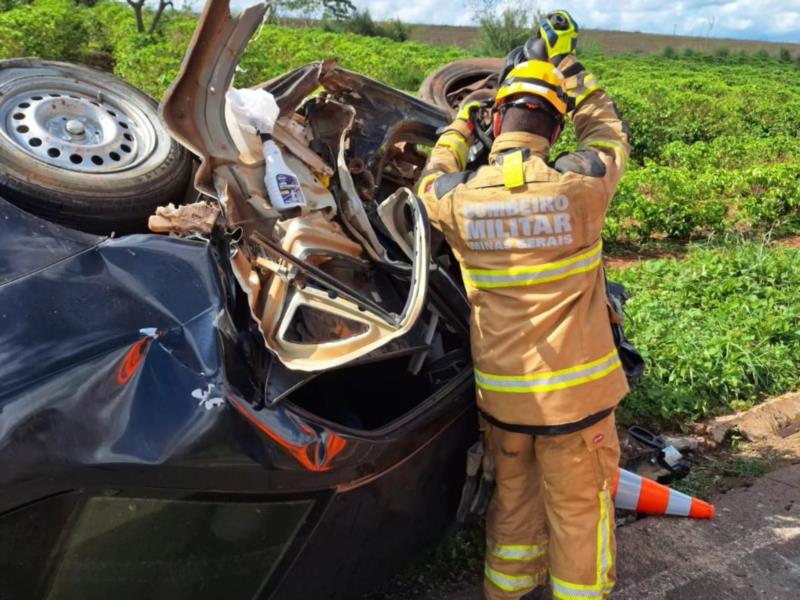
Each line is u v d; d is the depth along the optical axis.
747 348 5.84
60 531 2.13
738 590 3.65
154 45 18.88
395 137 3.89
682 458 4.65
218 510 2.29
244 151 2.99
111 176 3.14
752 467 4.70
